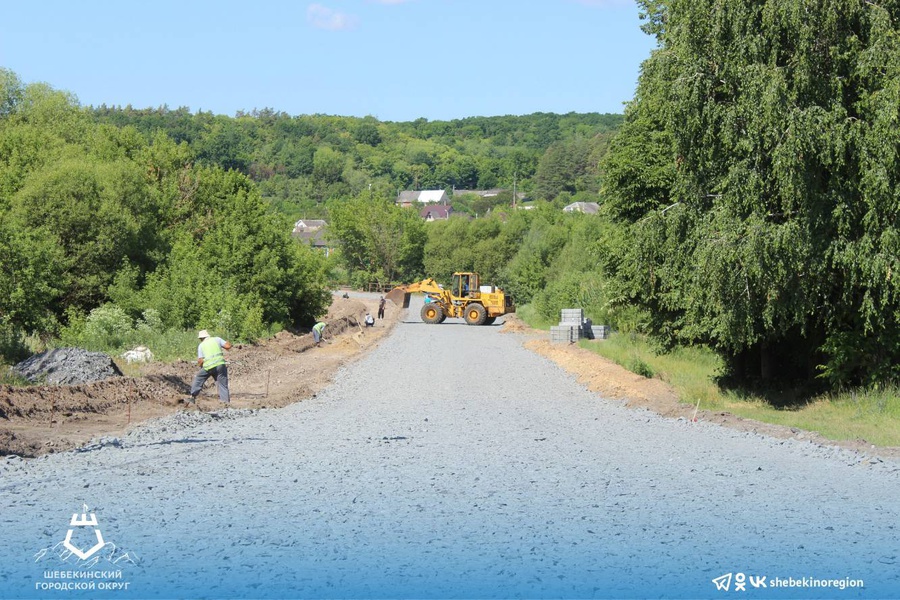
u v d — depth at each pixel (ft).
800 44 133.59
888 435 114.01
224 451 92.12
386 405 145.07
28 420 111.34
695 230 148.36
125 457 86.53
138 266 267.80
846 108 138.21
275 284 309.22
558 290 393.91
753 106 136.26
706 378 188.96
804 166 131.64
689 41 145.89
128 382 137.59
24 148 322.96
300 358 234.79
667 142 183.93
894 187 130.41
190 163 350.64
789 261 133.59
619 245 190.80
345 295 561.43
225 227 307.17
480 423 122.01
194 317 244.83
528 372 207.31
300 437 104.53
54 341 199.00
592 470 83.76
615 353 239.50
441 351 263.49
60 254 232.32
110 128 368.89
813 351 162.50
